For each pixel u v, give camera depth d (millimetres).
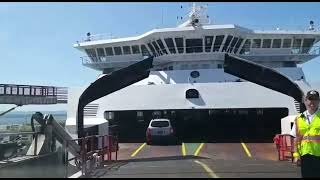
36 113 13781
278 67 32219
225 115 31703
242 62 20625
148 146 26172
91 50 33938
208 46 30156
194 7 30844
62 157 13047
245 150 23016
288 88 20359
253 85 26781
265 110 29922
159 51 31141
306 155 6586
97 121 23156
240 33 30531
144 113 31812
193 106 27188
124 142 28984
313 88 25859
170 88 27516
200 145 26125
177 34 29938
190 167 14547
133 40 31906
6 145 13914
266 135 30766
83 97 19750
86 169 12758
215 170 13523
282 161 17125
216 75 29375
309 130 6586
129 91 27812
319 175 6551
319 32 31531
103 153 16422
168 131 27125
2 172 10617
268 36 31297
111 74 19969
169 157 19828
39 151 13328
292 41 31750
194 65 30703
